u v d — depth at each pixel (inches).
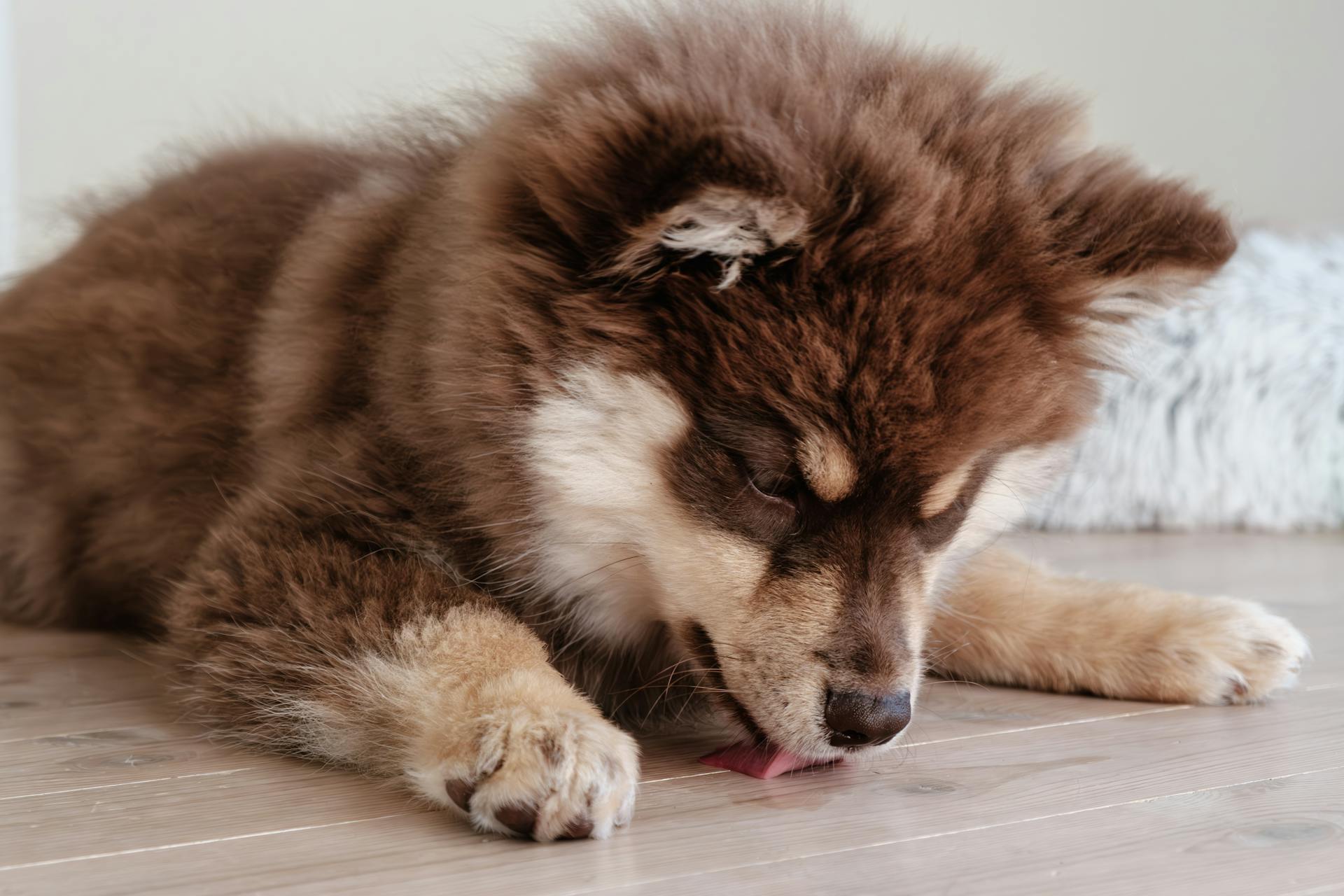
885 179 28.7
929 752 30.6
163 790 28.5
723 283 28.6
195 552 33.5
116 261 36.9
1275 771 29.6
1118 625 33.8
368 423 31.5
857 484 29.0
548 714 27.7
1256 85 78.0
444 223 31.0
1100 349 31.9
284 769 29.4
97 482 36.0
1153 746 30.8
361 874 25.9
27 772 29.0
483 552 30.9
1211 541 53.3
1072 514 55.4
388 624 29.8
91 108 55.6
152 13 56.2
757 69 29.5
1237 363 55.1
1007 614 34.5
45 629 37.8
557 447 29.6
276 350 33.4
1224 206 34.2
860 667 29.0
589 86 29.5
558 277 29.2
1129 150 34.6
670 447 29.4
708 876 25.9
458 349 29.9
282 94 58.0
